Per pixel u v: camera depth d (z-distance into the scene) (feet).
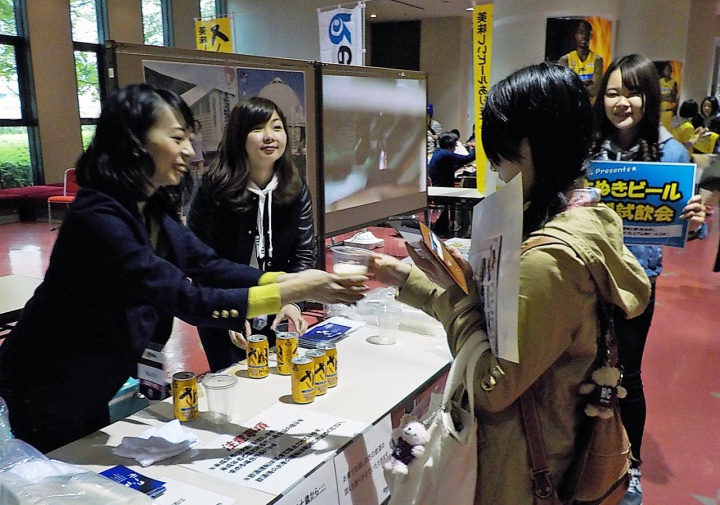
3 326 8.90
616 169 6.53
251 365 5.88
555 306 3.34
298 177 8.04
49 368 4.74
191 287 4.39
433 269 3.92
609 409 3.59
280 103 9.75
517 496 3.70
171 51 7.85
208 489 4.01
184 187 8.10
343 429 4.83
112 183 4.43
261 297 4.34
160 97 4.48
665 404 10.78
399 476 3.99
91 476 3.79
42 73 31.53
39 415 4.87
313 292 4.36
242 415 5.09
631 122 7.15
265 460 4.37
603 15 12.75
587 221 3.48
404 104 13.39
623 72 7.06
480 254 3.73
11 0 30.42
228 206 7.50
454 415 3.87
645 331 7.57
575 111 3.40
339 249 4.73
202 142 8.36
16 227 28.71
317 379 5.40
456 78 46.80
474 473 3.72
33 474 3.74
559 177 3.50
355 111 11.73
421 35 47.34
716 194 6.50
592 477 3.72
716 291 17.51
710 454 9.20
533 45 13.07
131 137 4.36
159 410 5.23
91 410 4.91
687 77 38.24
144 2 36.27
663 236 6.48
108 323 4.65
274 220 7.90
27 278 10.05
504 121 3.50
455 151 25.70
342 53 17.95
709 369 12.23
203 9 39.32
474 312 3.83
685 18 21.61
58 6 31.89
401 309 7.40
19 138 31.65
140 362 5.34
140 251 4.38
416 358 6.35
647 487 8.38
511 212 3.22
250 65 9.07
